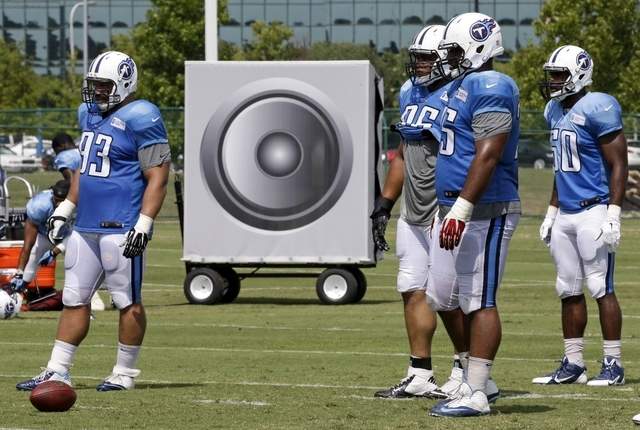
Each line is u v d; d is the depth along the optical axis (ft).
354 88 188.75
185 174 191.01
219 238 190.19
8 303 162.81
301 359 126.21
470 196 87.15
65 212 107.96
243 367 120.16
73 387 106.11
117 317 167.73
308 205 188.75
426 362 100.27
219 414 91.81
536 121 426.10
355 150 188.44
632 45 470.80
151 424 87.81
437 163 91.30
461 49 91.81
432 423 87.15
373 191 189.16
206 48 247.09
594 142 111.04
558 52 111.24
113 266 101.91
